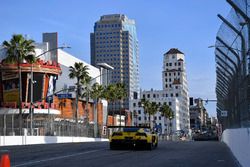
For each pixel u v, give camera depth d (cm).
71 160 1806
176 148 2956
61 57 10938
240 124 1706
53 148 3012
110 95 10788
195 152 2456
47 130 5928
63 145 3638
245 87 1463
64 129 6184
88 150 2661
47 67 8869
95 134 7862
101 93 10631
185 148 2959
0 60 8794
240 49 1546
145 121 18300
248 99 1374
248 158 1331
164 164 1623
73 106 10862
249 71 1331
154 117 18762
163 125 19462
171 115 17862
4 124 4662
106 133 8881
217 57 2484
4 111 8588
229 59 1998
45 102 8856
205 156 2109
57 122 6009
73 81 11425
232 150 2375
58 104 10012
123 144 2642
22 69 8550
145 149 2722
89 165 1555
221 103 3350
